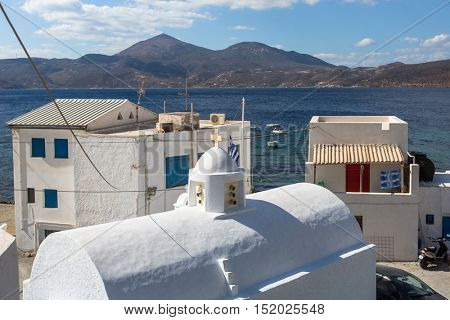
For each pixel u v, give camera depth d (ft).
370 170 86.07
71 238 37.83
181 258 38.73
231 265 40.68
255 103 602.03
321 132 87.56
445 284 70.18
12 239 54.54
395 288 56.65
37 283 41.47
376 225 80.38
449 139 269.44
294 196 52.39
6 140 286.66
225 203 45.03
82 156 90.38
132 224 40.83
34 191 98.07
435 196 82.64
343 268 48.78
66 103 109.40
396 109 486.38
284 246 45.29
